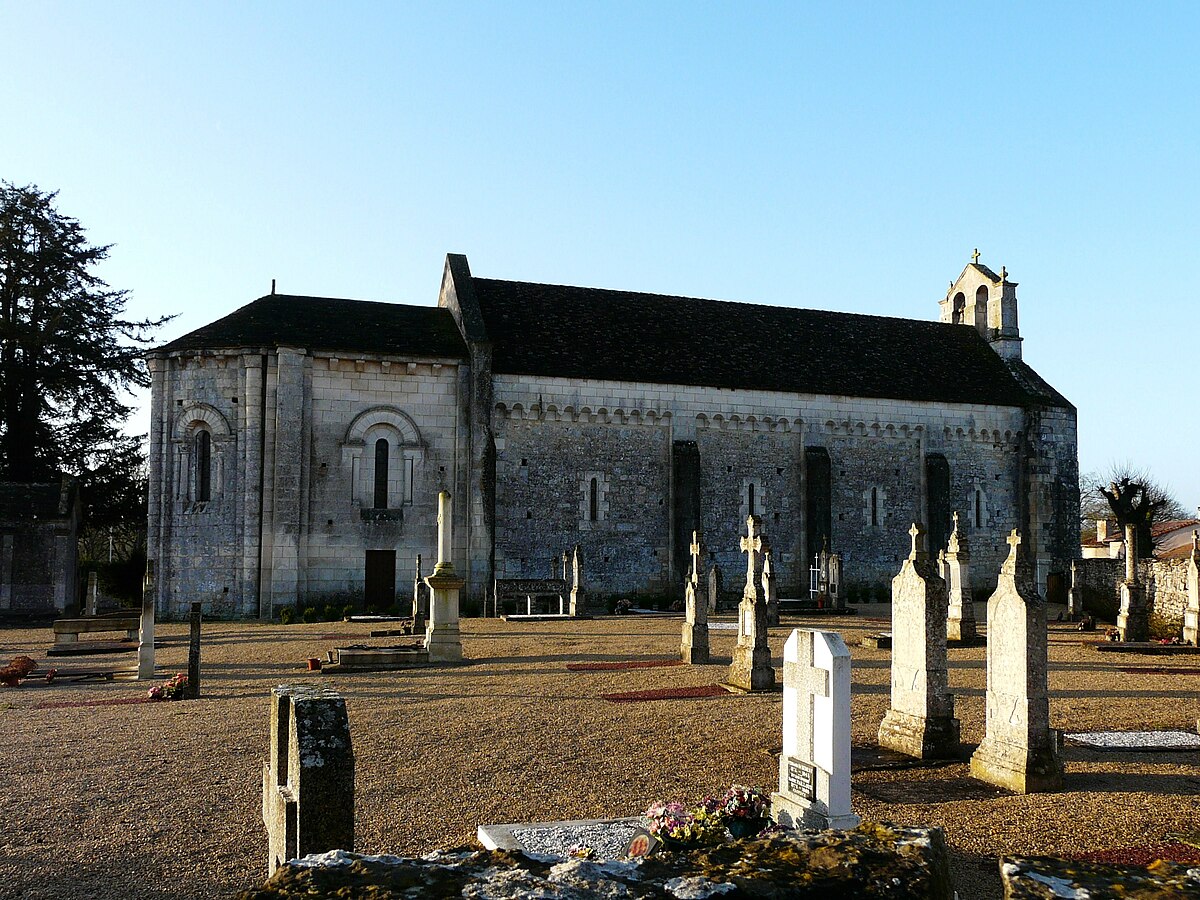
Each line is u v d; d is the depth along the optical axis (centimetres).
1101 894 302
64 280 4738
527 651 2214
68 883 709
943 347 4616
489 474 3494
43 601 3672
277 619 3195
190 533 3312
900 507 4122
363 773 1034
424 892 317
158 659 2214
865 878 339
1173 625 2686
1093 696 1553
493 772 1037
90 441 4691
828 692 756
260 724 1334
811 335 4388
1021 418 4347
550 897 313
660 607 3591
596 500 3684
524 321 3856
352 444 3384
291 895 315
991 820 834
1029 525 4284
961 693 1591
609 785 981
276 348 3297
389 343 3481
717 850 372
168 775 1039
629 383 3747
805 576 3916
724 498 3869
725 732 1248
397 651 2000
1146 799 904
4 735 1277
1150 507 3794
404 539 3409
